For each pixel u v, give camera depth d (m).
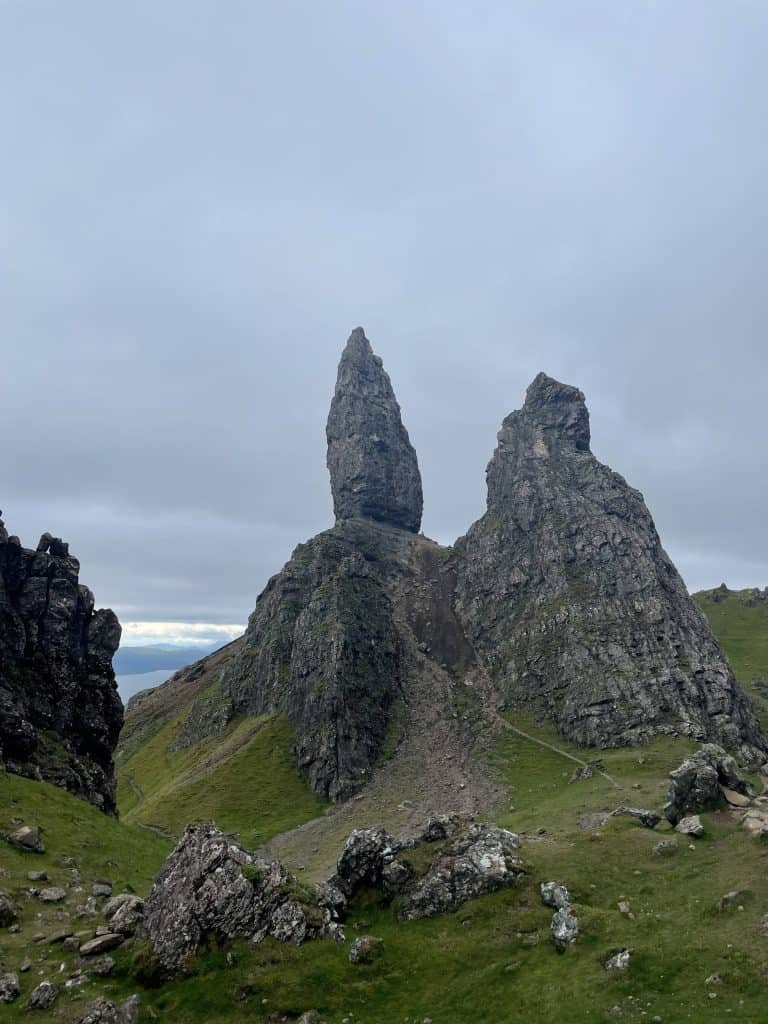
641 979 42.28
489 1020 41.88
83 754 110.44
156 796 190.62
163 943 48.19
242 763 195.88
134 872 72.38
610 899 54.75
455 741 199.88
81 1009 42.16
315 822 161.62
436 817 69.12
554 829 91.12
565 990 42.75
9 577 115.31
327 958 48.94
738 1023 35.91
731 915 48.34
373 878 61.38
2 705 95.62
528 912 54.16
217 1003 44.25
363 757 191.50
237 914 50.69
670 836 67.25
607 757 170.62
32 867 65.19
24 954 48.84
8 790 82.06
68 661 115.50
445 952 50.25
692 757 79.81
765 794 76.12
